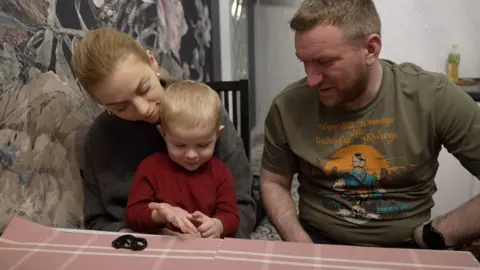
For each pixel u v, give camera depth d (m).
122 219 0.97
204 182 0.89
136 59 0.82
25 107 0.92
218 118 0.86
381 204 0.90
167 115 0.82
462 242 0.85
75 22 1.08
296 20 0.79
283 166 1.00
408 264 0.56
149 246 0.64
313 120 0.93
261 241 0.64
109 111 0.93
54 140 1.00
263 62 2.41
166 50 1.60
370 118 0.88
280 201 0.99
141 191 0.88
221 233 0.83
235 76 2.27
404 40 1.94
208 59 2.04
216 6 2.08
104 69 0.78
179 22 1.71
